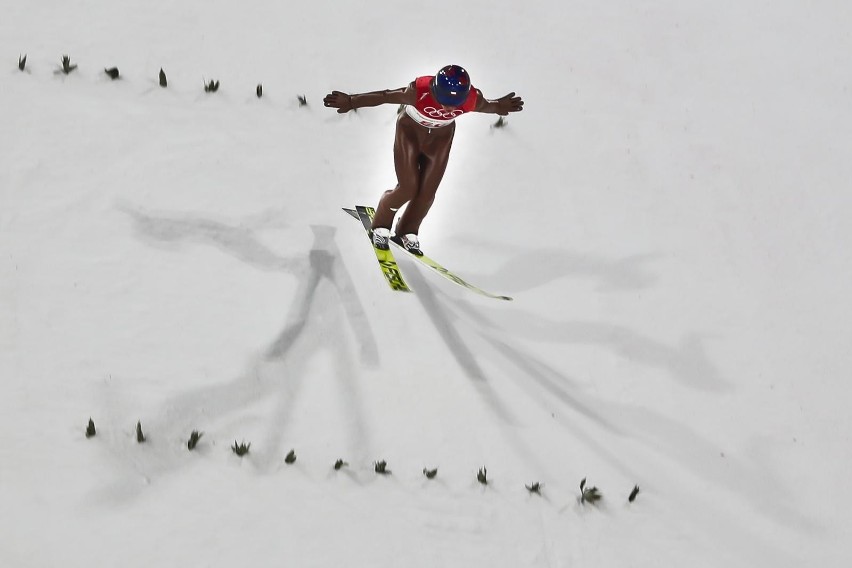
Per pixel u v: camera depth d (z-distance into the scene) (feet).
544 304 82.33
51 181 73.46
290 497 58.39
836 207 107.04
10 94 80.38
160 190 76.64
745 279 93.20
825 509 72.69
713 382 80.74
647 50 123.44
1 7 91.71
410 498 61.62
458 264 82.89
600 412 74.43
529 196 93.61
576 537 63.26
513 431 69.67
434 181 74.33
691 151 107.96
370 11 112.27
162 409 60.34
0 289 63.62
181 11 101.19
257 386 64.85
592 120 107.24
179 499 55.47
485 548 59.88
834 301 94.17
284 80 96.02
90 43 91.15
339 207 82.74
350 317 73.05
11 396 57.16
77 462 54.85
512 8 123.13
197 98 89.04
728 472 73.15
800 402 81.66
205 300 69.31
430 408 68.69
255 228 77.05
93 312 64.80
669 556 64.28
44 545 49.55
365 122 94.38
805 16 142.92
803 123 118.83
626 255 90.63
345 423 65.00
